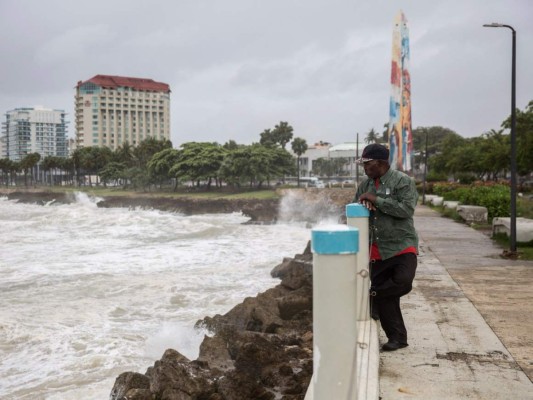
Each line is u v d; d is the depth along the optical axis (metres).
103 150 135.38
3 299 13.32
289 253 22.19
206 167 96.75
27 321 10.89
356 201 4.94
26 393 7.29
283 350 7.65
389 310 5.13
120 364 8.32
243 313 9.84
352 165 147.50
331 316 2.21
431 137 125.81
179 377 6.20
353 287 2.22
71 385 7.54
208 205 69.00
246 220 49.38
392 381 4.39
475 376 4.52
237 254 21.86
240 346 7.31
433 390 4.21
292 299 9.91
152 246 25.58
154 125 187.00
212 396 5.94
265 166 91.56
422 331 5.95
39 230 35.88
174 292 13.71
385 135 123.06
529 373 4.61
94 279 15.87
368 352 4.16
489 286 8.82
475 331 5.96
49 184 161.50
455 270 10.62
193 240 29.02
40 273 17.19
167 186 116.50
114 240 29.19
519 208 22.92
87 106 176.75
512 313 6.84
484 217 22.62
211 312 11.67
